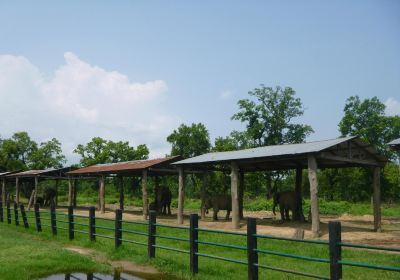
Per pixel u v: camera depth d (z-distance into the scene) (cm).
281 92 5506
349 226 2103
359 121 5450
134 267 1032
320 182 4675
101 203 2905
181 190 2209
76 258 1077
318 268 1007
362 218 2758
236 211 1892
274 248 1280
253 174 4472
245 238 1488
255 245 808
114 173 2919
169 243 1397
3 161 6212
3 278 851
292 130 5556
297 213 2216
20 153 6481
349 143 1714
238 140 5359
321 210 3278
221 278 885
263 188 5672
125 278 921
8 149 6250
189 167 2423
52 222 1628
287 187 5609
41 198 4022
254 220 812
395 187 4194
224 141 4591
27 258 1055
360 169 4175
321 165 2112
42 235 1633
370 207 3509
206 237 1545
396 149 1567
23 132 6488
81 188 6612
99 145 5831
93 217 1396
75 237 1531
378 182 1855
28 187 5756
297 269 998
